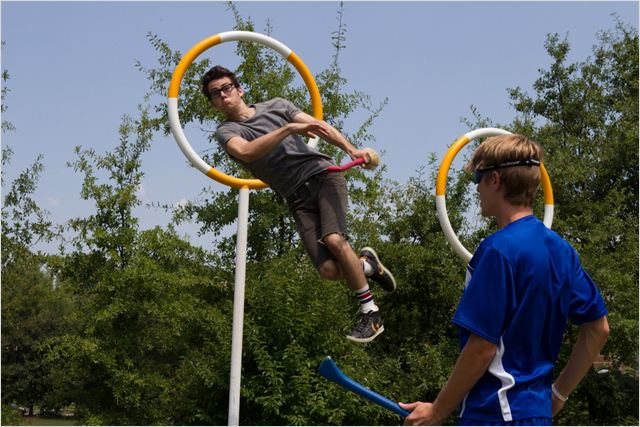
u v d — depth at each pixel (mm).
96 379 11688
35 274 13414
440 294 12125
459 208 13047
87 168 11461
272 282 10672
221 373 10617
